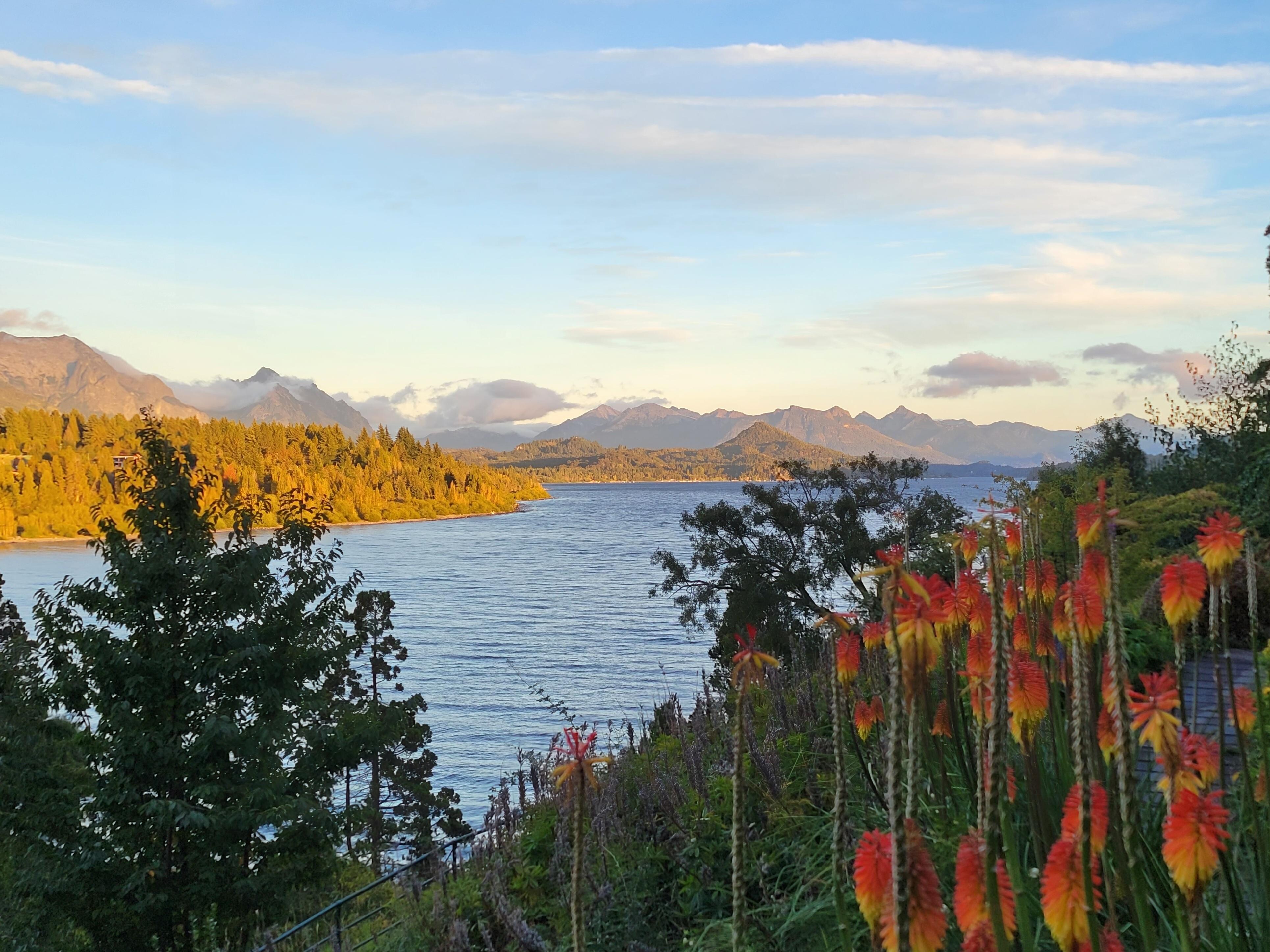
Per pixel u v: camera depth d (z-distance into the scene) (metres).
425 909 7.03
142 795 15.41
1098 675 2.99
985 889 2.14
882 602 2.06
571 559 167.38
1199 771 2.60
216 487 19.23
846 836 2.72
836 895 2.74
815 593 37.34
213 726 15.00
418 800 29.58
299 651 17.86
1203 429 24.33
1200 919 2.17
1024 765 3.82
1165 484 25.00
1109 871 2.68
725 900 5.65
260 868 16.86
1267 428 18.92
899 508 33.81
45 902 15.09
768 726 7.90
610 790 7.12
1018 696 3.06
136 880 14.42
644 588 128.38
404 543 199.88
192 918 16.67
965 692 4.24
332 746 18.97
